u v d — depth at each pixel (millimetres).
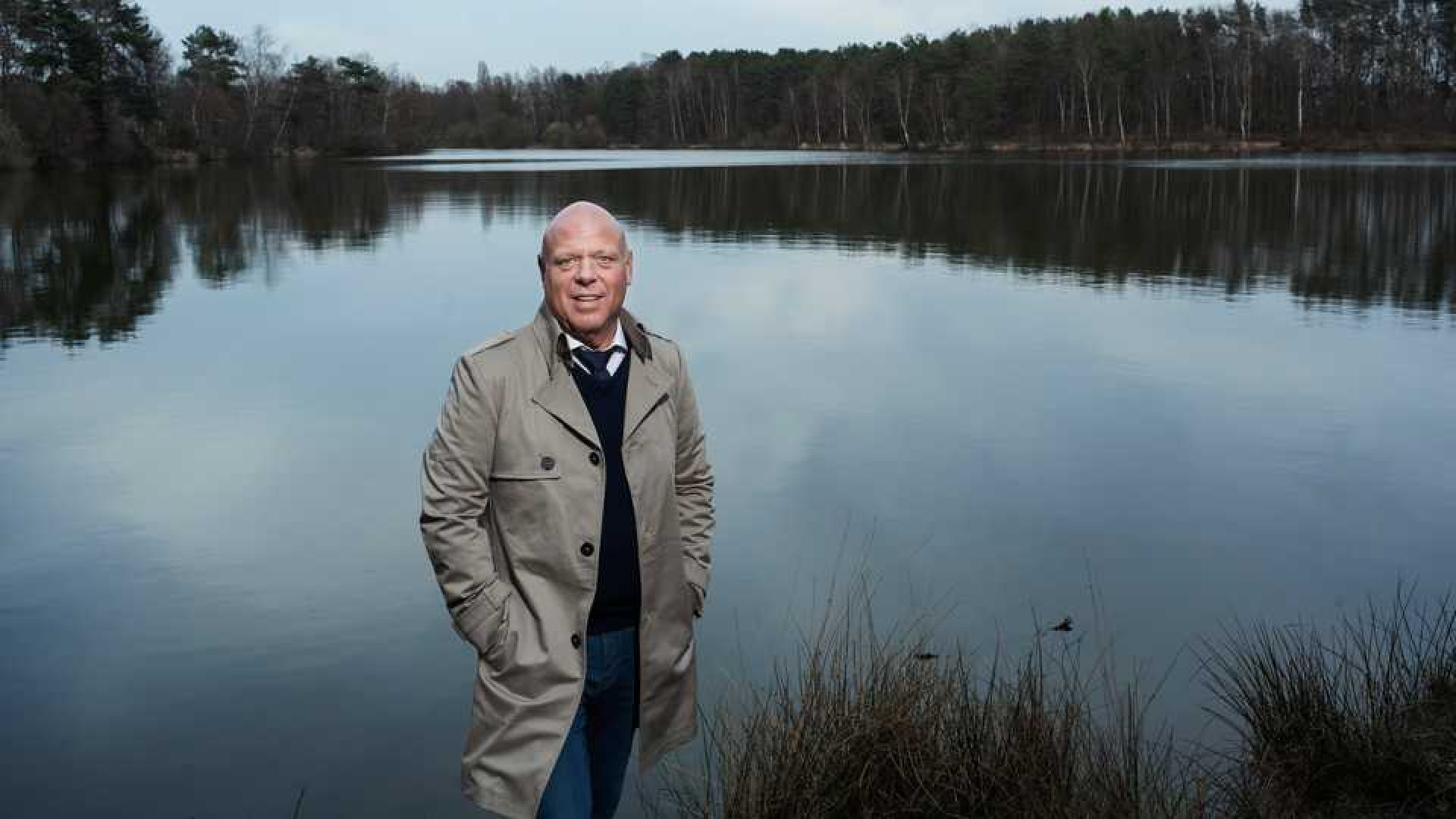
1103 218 24719
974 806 3045
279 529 5762
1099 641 4410
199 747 3773
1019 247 19281
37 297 13938
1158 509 5980
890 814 3049
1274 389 8711
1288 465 6758
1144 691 3947
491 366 2371
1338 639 4363
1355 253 18109
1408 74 76062
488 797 2396
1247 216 24469
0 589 5039
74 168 55344
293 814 3395
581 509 2383
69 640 4559
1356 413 7977
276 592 5004
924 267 16516
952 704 3281
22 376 9344
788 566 5230
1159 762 3395
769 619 4645
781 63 107500
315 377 9242
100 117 57969
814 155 78438
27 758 3711
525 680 2377
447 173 49781
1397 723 3438
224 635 4594
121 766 3658
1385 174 41000
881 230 22469
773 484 6414
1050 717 3285
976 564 5238
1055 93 80875
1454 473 6578
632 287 14102
